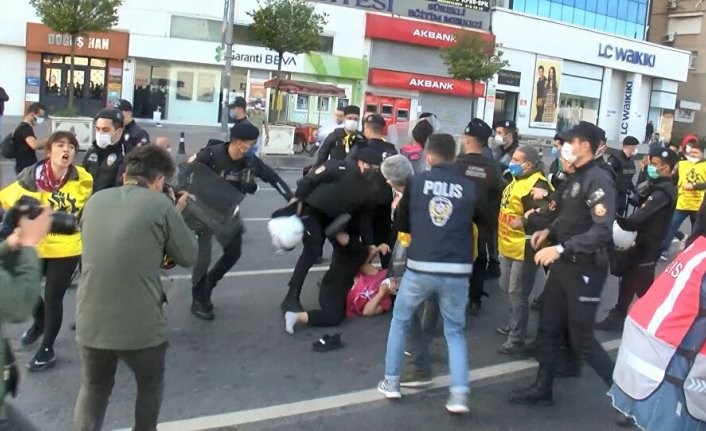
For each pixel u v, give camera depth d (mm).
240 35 31766
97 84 29703
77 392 4723
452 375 4625
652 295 3383
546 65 41688
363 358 5664
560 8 43094
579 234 4605
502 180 6730
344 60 34406
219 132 28750
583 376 5562
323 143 8023
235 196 5688
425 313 5121
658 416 3213
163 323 3535
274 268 8328
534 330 6676
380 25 35219
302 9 25359
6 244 2703
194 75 31266
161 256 3508
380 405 4785
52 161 4969
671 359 3193
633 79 46250
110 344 3363
